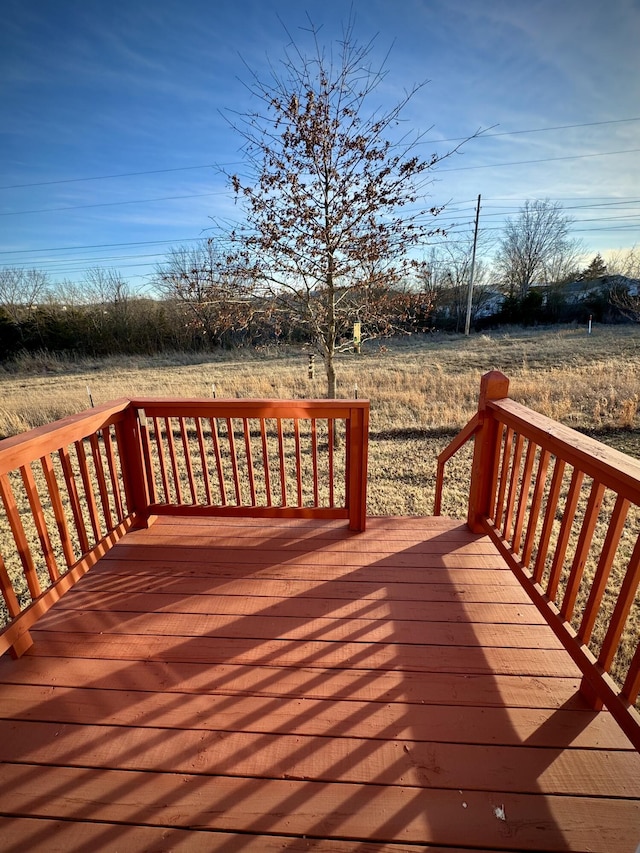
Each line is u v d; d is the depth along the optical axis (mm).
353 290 6625
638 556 1262
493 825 1175
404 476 5840
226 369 15320
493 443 2516
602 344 15453
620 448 6605
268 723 1476
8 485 1736
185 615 2006
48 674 1688
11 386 14367
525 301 23656
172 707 1542
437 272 24578
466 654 1757
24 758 1373
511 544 2285
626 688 1307
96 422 2334
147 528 2791
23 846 1146
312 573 2307
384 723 1467
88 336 20781
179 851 1132
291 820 1195
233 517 2838
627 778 1285
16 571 3803
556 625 1670
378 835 1159
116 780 1306
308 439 7488
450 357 14969
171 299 19078
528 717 1480
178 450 7066
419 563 2385
